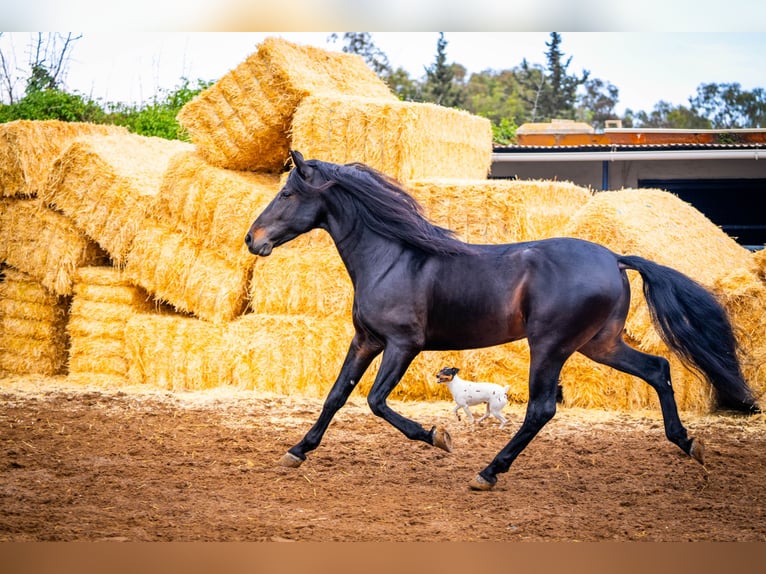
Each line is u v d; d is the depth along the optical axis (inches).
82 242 354.9
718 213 593.6
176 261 335.0
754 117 1433.3
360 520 177.3
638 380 290.0
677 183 596.1
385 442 252.1
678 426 208.2
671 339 205.9
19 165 356.8
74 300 352.2
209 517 177.6
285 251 323.6
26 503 184.9
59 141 373.7
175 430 264.5
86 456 230.7
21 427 264.7
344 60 381.4
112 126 411.8
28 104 650.8
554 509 187.8
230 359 327.3
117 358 345.7
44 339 363.3
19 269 359.6
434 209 308.5
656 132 660.1
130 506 185.0
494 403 268.7
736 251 349.7
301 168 221.0
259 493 199.0
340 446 246.7
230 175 332.8
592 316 199.5
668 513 185.3
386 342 211.9
